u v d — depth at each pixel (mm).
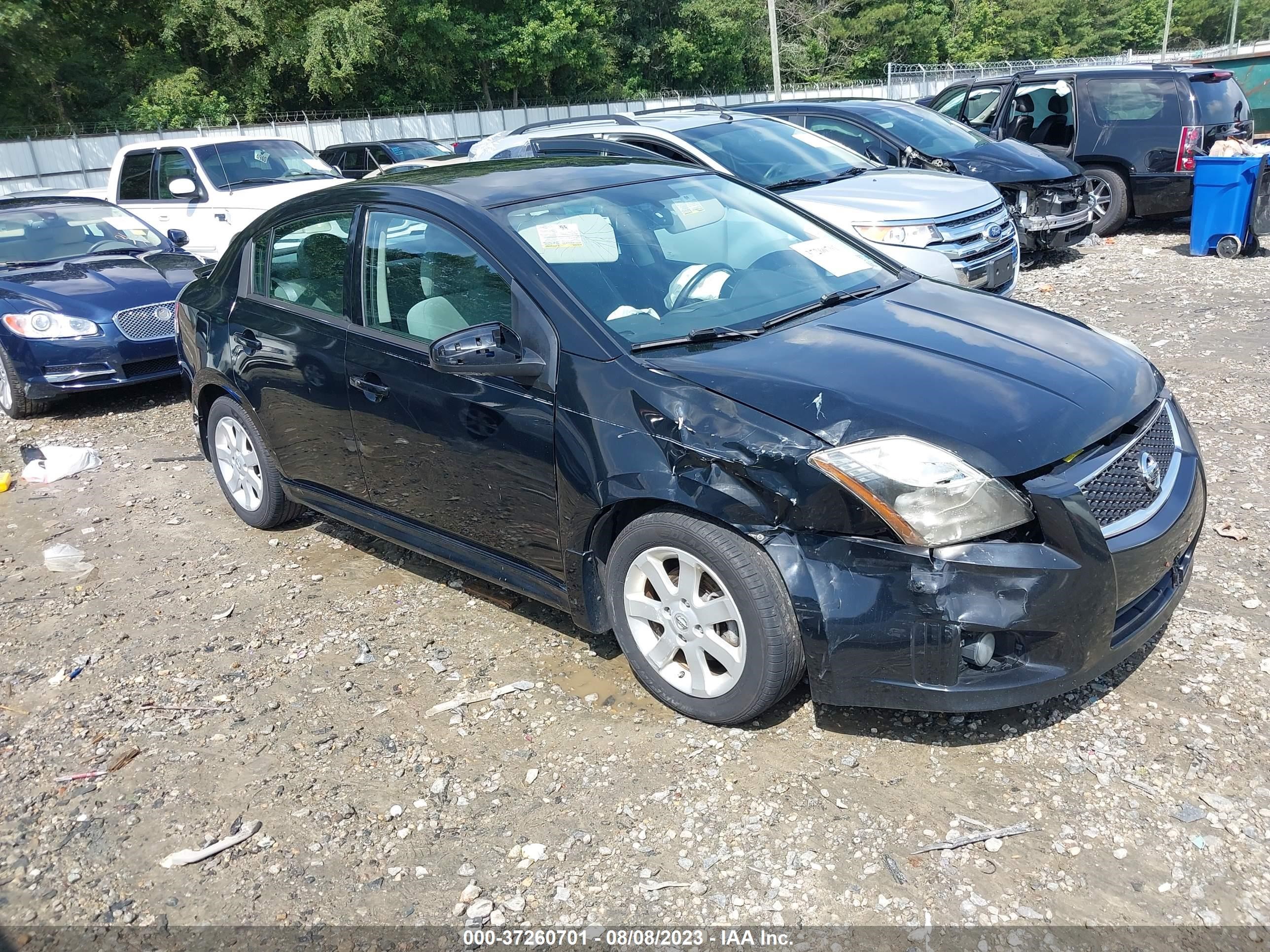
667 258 3869
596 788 3094
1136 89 11133
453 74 36812
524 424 3490
